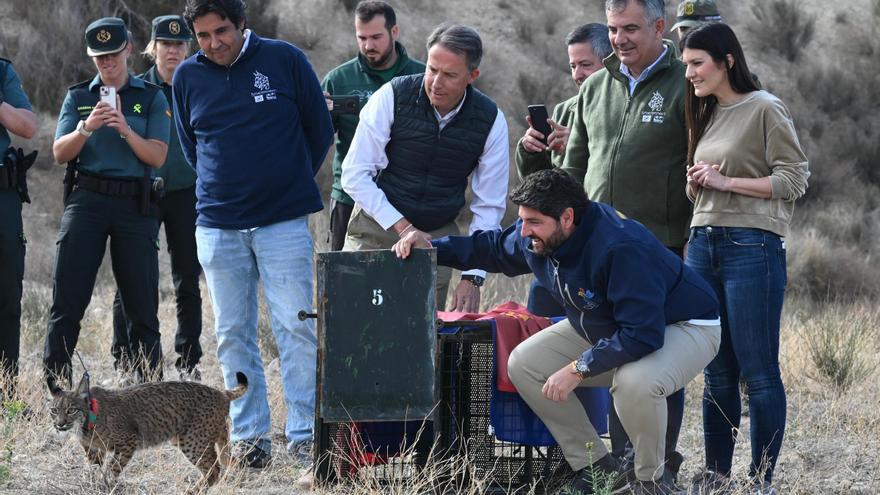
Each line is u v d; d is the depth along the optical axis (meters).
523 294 46.47
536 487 20.58
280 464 22.50
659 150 21.45
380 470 21.59
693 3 26.91
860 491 21.31
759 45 89.56
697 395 29.58
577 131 23.19
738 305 19.91
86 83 27.80
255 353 22.89
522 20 85.88
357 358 19.61
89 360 32.88
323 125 22.91
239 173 21.84
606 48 26.06
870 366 32.06
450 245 20.38
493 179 22.83
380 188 22.69
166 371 31.70
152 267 28.20
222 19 21.22
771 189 19.50
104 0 68.62
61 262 27.06
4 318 25.41
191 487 20.42
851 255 60.81
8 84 25.48
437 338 19.77
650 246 18.83
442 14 85.38
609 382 20.03
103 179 27.16
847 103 84.31
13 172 24.98
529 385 19.53
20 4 68.75
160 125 27.77
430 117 22.14
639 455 19.19
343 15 80.75
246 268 22.48
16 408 22.78
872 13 93.06
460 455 20.39
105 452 21.16
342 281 19.61
